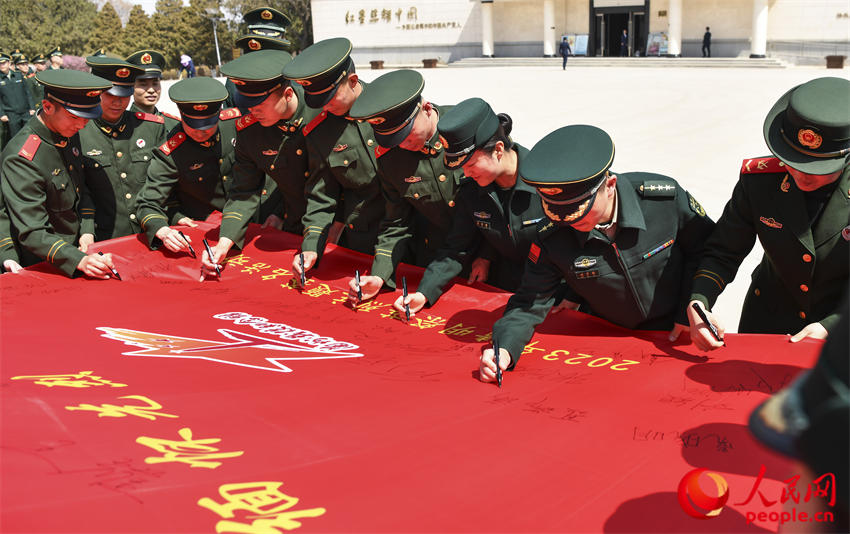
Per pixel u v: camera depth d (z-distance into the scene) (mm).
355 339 3379
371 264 4441
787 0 34562
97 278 4281
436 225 4207
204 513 1447
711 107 18234
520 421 2238
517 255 3693
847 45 33938
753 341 2859
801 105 2449
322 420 2143
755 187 2875
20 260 4652
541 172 2578
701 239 3111
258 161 4645
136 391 2268
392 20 44406
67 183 4504
